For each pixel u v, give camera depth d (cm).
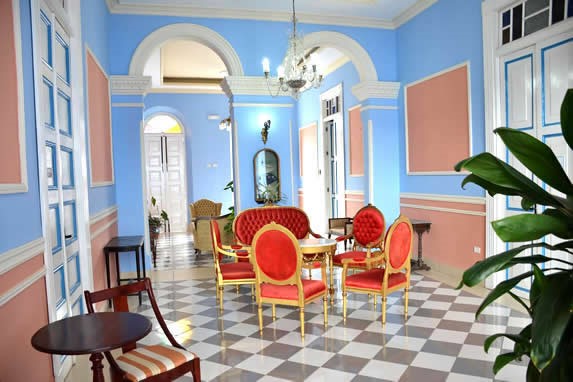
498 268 139
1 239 208
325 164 1026
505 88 493
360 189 848
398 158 718
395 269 414
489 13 504
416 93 665
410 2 637
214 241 488
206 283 610
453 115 582
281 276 391
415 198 675
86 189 402
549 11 435
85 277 397
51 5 313
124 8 627
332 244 443
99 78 526
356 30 704
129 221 642
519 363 326
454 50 575
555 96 429
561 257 430
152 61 911
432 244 636
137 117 641
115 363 240
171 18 645
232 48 663
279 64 681
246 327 423
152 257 817
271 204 661
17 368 225
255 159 677
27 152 252
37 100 269
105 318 236
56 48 343
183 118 1199
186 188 1258
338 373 318
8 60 228
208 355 357
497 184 145
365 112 720
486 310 448
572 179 414
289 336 395
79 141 396
